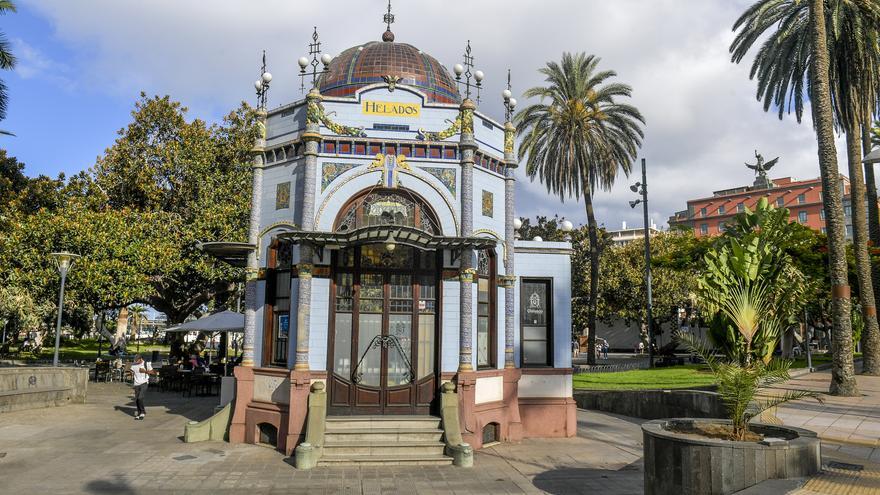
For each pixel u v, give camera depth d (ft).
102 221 92.22
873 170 96.53
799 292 42.37
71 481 34.27
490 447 45.98
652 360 105.70
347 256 46.32
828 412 48.80
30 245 90.79
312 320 44.29
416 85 55.06
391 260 46.80
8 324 115.55
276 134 49.90
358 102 47.73
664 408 57.77
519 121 106.22
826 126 61.93
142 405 56.95
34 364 101.96
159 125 106.63
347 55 58.49
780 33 73.20
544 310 54.60
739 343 34.19
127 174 103.14
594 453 44.16
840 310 58.95
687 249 113.70
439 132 48.14
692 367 94.07
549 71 106.52
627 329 212.23
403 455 40.09
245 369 46.78
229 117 109.50
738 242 38.45
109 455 40.88
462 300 45.96
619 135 105.70
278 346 47.24
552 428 51.26
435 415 44.86
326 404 43.21
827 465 28.55
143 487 33.32
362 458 39.09
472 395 44.98
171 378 81.10
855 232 77.61
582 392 72.02
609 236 174.60
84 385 66.08
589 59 106.73
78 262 89.10
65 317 135.44
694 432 30.37
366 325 45.75
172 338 110.52
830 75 74.84
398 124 47.98
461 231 47.19
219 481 34.86
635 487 34.53
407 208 47.67
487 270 50.52
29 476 35.17
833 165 61.26
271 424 44.55
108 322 183.93
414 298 46.50
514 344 52.01
